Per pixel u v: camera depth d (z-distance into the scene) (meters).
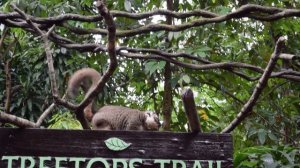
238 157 3.81
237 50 6.17
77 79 4.15
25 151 2.65
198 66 4.24
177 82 5.19
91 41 5.82
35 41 7.08
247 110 3.06
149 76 5.75
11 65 7.30
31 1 5.51
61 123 5.05
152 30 4.05
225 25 5.54
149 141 2.69
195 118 2.68
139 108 6.80
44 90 7.52
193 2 6.05
